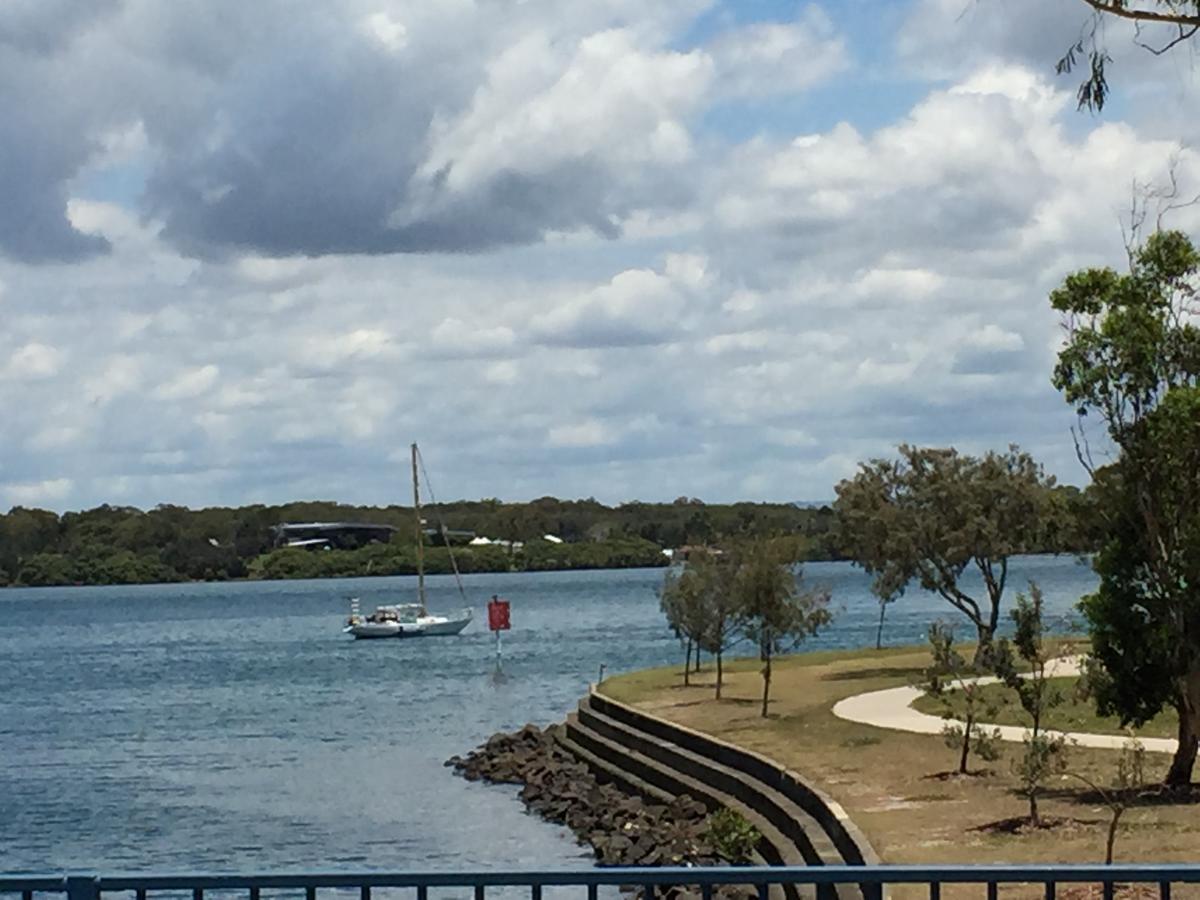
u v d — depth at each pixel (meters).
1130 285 26.75
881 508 54.97
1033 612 30.73
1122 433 27.00
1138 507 27.19
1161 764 29.80
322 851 38.22
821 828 26.69
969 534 52.94
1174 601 26.84
